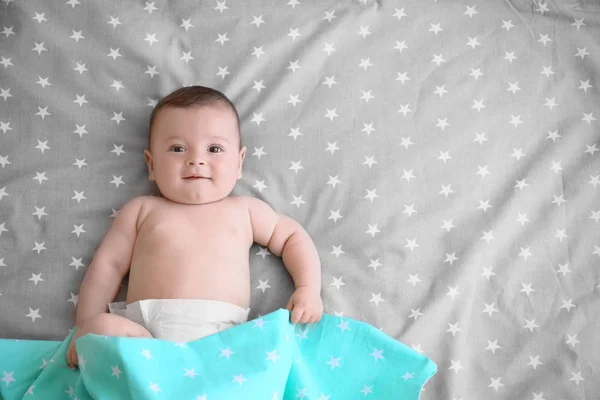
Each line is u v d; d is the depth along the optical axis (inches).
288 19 71.6
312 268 63.6
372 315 64.4
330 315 62.9
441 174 68.2
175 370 53.3
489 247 66.2
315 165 68.4
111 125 68.7
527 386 63.1
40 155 67.7
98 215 66.7
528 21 71.6
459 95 70.3
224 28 71.3
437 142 69.0
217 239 62.2
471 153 68.8
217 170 62.7
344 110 69.8
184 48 70.9
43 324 63.6
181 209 63.7
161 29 71.0
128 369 51.6
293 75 70.4
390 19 71.7
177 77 70.0
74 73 69.6
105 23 70.5
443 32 71.6
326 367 60.9
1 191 66.5
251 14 71.6
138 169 67.9
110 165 67.9
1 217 66.1
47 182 67.1
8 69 69.4
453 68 71.0
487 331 64.6
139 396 51.3
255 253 66.4
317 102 69.9
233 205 64.7
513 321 64.9
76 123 68.6
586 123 69.7
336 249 66.3
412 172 68.2
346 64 71.0
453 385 62.1
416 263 65.9
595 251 66.5
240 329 56.8
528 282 65.7
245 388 53.2
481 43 71.4
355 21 71.6
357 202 67.3
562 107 70.2
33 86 69.1
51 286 64.6
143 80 69.8
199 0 71.4
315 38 71.3
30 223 66.1
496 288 65.6
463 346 63.6
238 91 69.9
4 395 57.2
